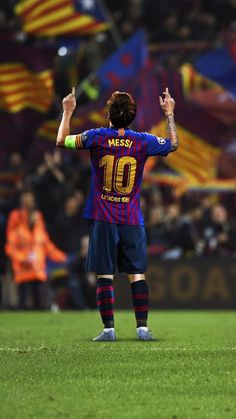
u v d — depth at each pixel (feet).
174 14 212.43
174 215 168.14
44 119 187.93
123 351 71.41
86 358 66.90
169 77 181.68
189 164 183.32
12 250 155.84
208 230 169.99
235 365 63.31
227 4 221.87
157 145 80.02
